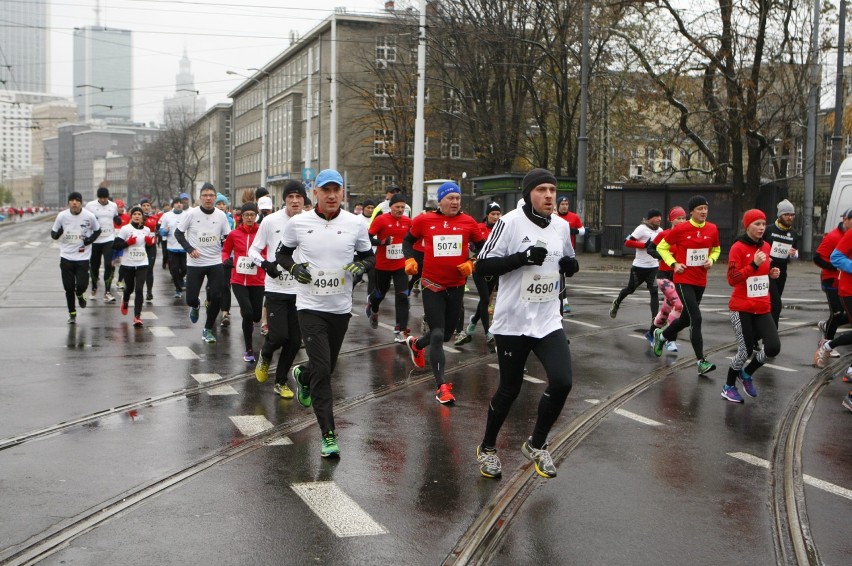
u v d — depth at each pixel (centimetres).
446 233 862
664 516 523
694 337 1002
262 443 678
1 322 1378
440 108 4488
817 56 3014
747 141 3159
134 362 1035
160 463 621
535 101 3884
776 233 1178
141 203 2469
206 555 453
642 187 3362
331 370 667
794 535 494
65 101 15562
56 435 697
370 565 443
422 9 2834
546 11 3584
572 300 1852
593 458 650
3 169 15188
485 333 1289
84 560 445
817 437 725
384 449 667
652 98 3066
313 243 664
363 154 6272
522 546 472
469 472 609
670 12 2923
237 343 1198
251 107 9962
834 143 3206
